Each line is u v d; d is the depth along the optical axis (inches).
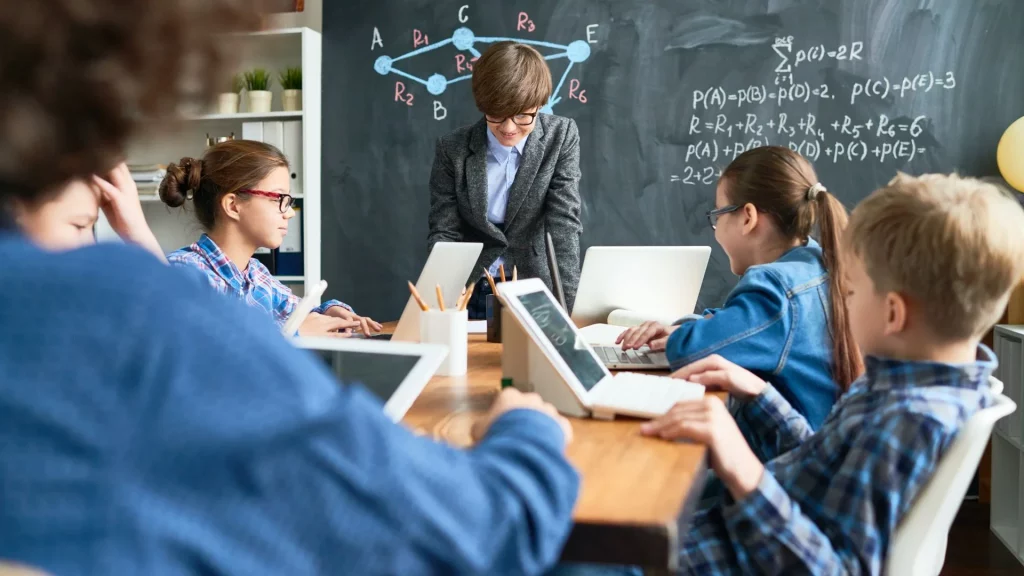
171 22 16.1
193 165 82.7
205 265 80.3
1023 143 111.4
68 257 16.7
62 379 15.4
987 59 121.6
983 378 40.1
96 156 16.8
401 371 40.4
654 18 130.4
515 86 95.3
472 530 18.2
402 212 139.1
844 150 126.1
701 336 55.2
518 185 108.4
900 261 39.4
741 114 128.7
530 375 45.7
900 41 123.6
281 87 143.9
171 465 15.5
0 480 14.9
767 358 54.7
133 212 50.4
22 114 15.4
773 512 37.9
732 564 42.1
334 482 16.5
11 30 14.8
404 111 138.3
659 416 42.1
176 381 15.7
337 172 140.4
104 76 15.6
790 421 50.9
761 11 127.3
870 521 38.3
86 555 14.9
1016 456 108.7
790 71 127.0
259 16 17.8
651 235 132.1
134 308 16.1
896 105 124.3
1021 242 38.6
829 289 57.2
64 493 15.0
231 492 15.9
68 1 15.1
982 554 102.3
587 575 41.4
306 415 16.3
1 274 16.2
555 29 133.3
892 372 40.6
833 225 58.5
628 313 81.2
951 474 37.5
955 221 38.3
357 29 138.7
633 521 27.0
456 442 38.3
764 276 56.5
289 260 137.1
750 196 62.9
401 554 17.1
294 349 18.4
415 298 59.9
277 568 16.0
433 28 136.8
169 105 17.0
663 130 131.0
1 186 16.8
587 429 41.1
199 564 15.5
